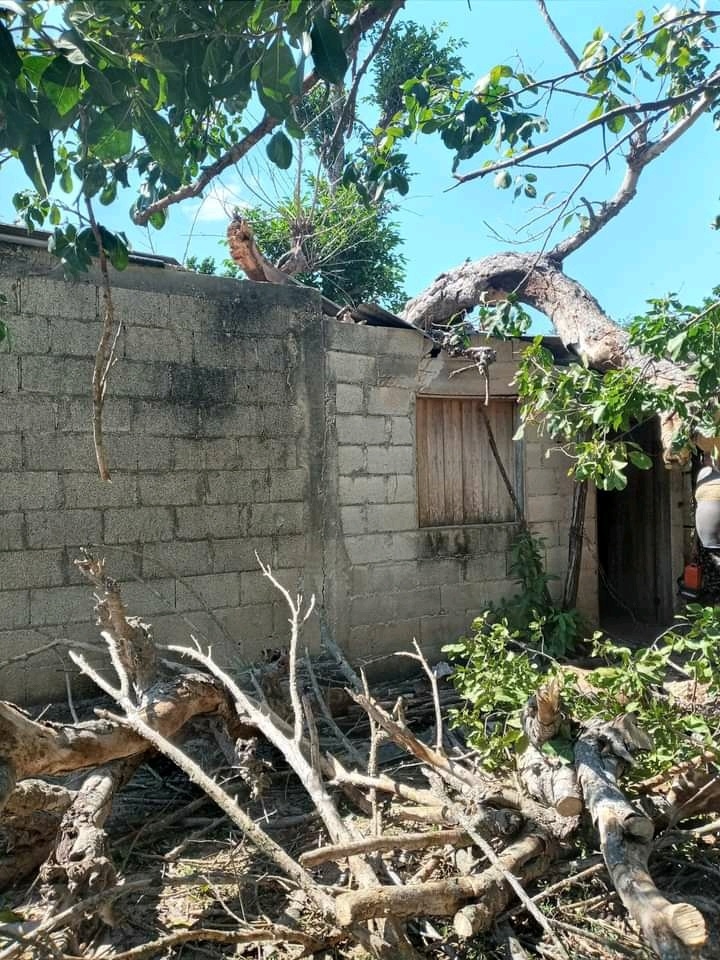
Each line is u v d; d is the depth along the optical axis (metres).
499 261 7.89
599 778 3.46
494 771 4.33
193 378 6.01
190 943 3.29
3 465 5.24
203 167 3.42
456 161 3.48
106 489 5.62
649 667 4.05
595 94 4.10
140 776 4.93
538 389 6.14
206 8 2.18
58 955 2.83
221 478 6.13
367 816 4.41
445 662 7.09
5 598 5.23
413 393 7.31
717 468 5.88
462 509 7.75
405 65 10.41
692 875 3.67
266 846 3.12
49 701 5.36
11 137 2.19
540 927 3.29
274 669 5.07
